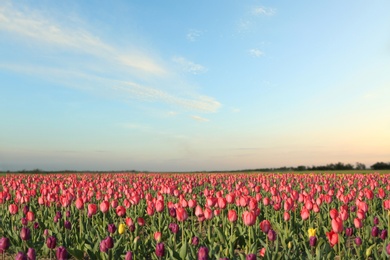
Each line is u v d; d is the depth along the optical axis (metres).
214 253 8.37
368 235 10.59
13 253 10.58
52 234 11.45
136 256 8.85
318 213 12.73
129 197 15.59
